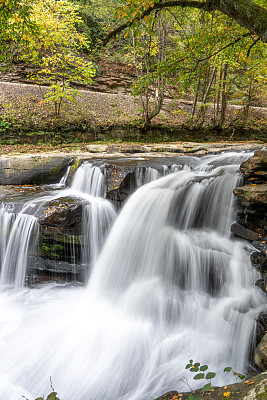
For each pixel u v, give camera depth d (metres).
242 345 3.96
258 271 4.25
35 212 6.03
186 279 5.17
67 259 6.08
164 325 4.79
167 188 6.09
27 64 15.23
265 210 4.68
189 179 6.16
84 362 4.07
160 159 7.82
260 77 15.86
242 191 4.75
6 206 6.36
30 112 12.70
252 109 19.94
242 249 4.70
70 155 8.79
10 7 6.01
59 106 12.77
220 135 16.56
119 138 13.82
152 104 15.93
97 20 19.56
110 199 6.66
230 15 4.04
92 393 3.64
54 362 4.08
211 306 4.59
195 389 3.53
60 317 5.05
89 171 7.45
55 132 12.59
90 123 13.40
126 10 4.11
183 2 4.35
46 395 3.61
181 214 5.93
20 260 6.18
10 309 5.34
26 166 8.34
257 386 2.56
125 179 6.46
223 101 16.12
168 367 3.95
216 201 5.59
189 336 4.47
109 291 5.65
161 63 6.67
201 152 8.98
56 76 15.32
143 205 6.04
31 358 4.14
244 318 4.01
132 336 4.53
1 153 9.53
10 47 7.50
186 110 17.20
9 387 3.70
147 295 5.16
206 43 6.79
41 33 11.44
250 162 5.30
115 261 5.86
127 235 5.91
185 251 5.18
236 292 4.49
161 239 5.54
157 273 5.46
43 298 5.67
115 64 18.83
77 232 5.95
